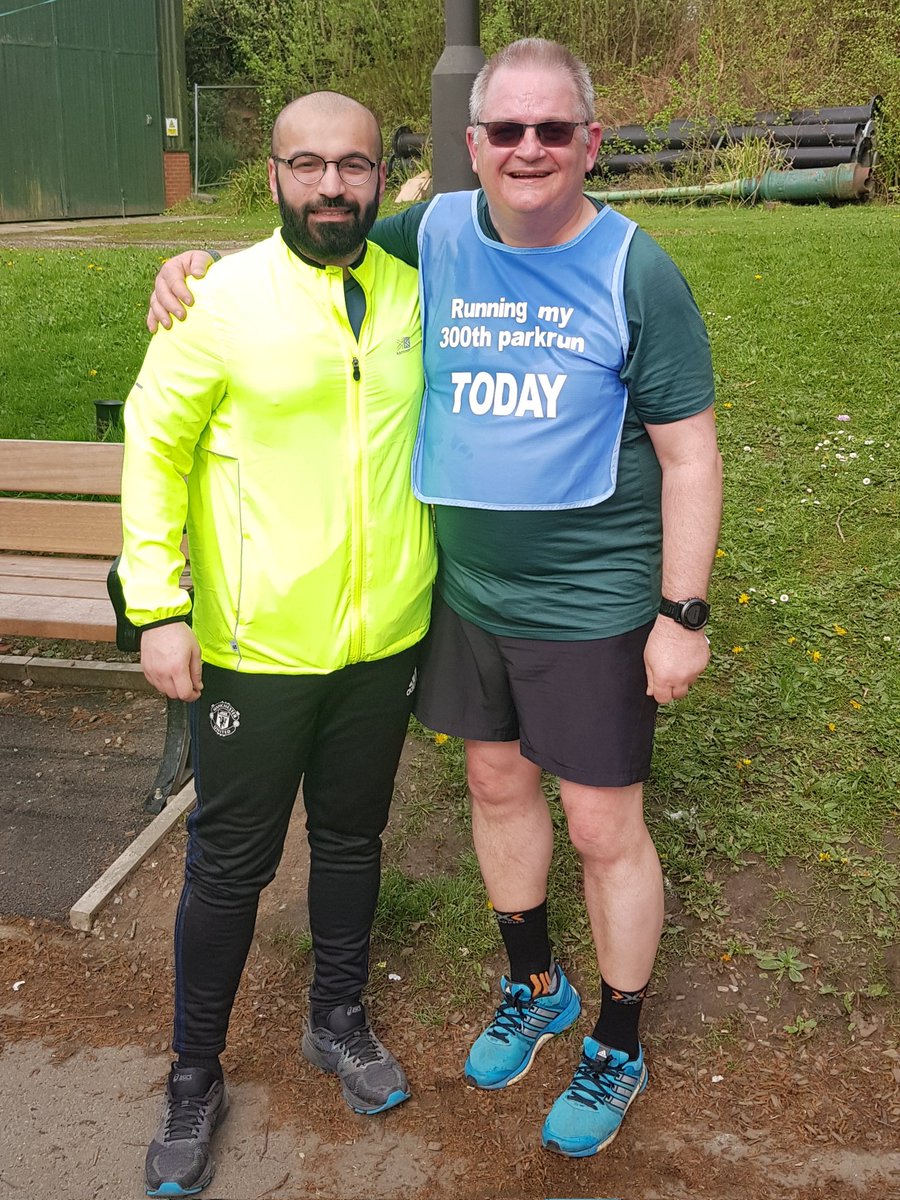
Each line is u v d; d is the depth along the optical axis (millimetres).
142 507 2129
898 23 16016
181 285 2098
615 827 2295
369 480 2189
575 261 2074
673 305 2039
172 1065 2455
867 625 4180
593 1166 2359
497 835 2510
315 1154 2398
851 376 6148
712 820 3301
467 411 2160
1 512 4133
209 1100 2402
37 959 2939
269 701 2227
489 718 2383
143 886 3178
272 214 17734
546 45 2029
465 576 2289
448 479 2186
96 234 14688
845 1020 2684
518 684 2285
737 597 4395
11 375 6457
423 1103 2520
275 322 2100
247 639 2201
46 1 18031
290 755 2270
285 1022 2738
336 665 2232
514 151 1971
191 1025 2389
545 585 2205
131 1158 2385
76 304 7645
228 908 2336
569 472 2105
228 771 2270
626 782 2236
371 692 2328
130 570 2131
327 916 2496
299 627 2193
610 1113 2379
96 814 3523
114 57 19266
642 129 15953
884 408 5773
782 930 2934
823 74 16406
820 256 8406
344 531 2178
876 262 8109
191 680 2135
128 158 19797
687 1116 2463
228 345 2092
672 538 2115
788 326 6883
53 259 9773
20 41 17812
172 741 3602
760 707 3781
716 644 4133
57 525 4094
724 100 16125
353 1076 2477
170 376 2113
